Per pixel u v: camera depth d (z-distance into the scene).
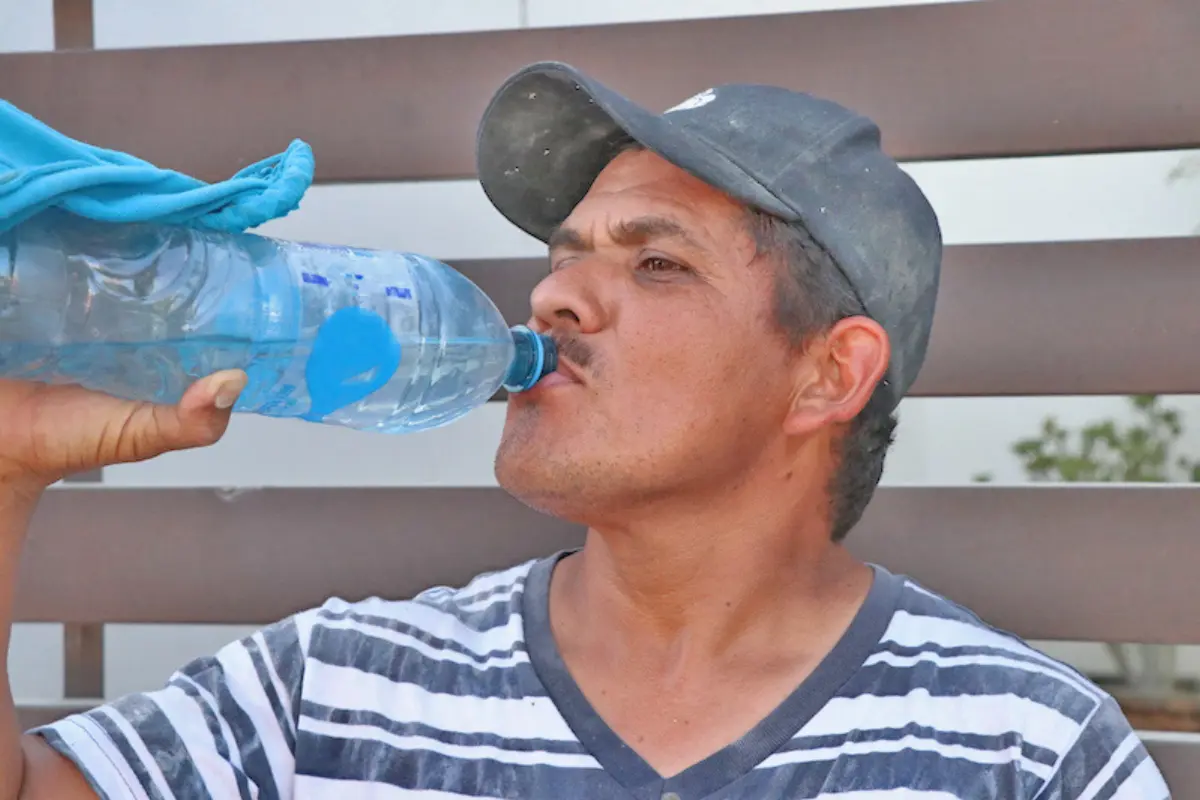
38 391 0.97
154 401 1.07
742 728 1.20
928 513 1.87
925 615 1.27
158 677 2.37
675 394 1.19
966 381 1.85
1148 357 1.80
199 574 2.00
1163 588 1.80
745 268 1.23
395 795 1.23
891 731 1.19
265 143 1.97
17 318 1.04
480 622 1.32
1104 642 1.82
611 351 1.19
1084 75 1.79
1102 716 1.20
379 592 1.97
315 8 2.09
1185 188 1.96
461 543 1.96
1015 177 2.01
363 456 2.21
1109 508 1.82
